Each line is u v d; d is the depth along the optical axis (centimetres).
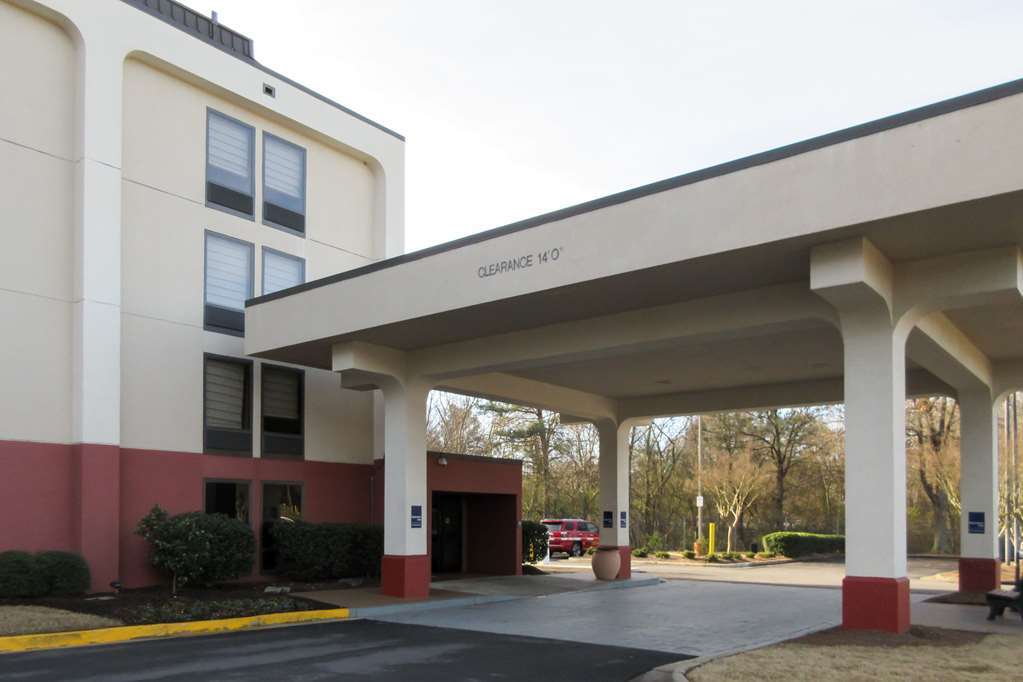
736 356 1894
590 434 5025
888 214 1054
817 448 4772
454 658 1137
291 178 2206
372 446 2316
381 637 1332
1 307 1608
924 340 1463
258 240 2103
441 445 4866
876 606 1185
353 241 2348
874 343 1230
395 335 1727
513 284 1426
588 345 1577
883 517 1194
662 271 1280
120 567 1741
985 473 1931
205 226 1989
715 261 1230
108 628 1274
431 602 1731
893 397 1207
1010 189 968
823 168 1113
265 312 1870
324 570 2011
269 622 1467
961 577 1933
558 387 2298
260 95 2108
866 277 1134
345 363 1778
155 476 1825
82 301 1686
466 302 1491
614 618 1589
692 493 4891
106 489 1680
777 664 986
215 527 1733
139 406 1817
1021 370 1927
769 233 1148
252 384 2045
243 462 2003
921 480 4347
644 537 5062
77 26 1738
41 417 1636
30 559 1516
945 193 1013
